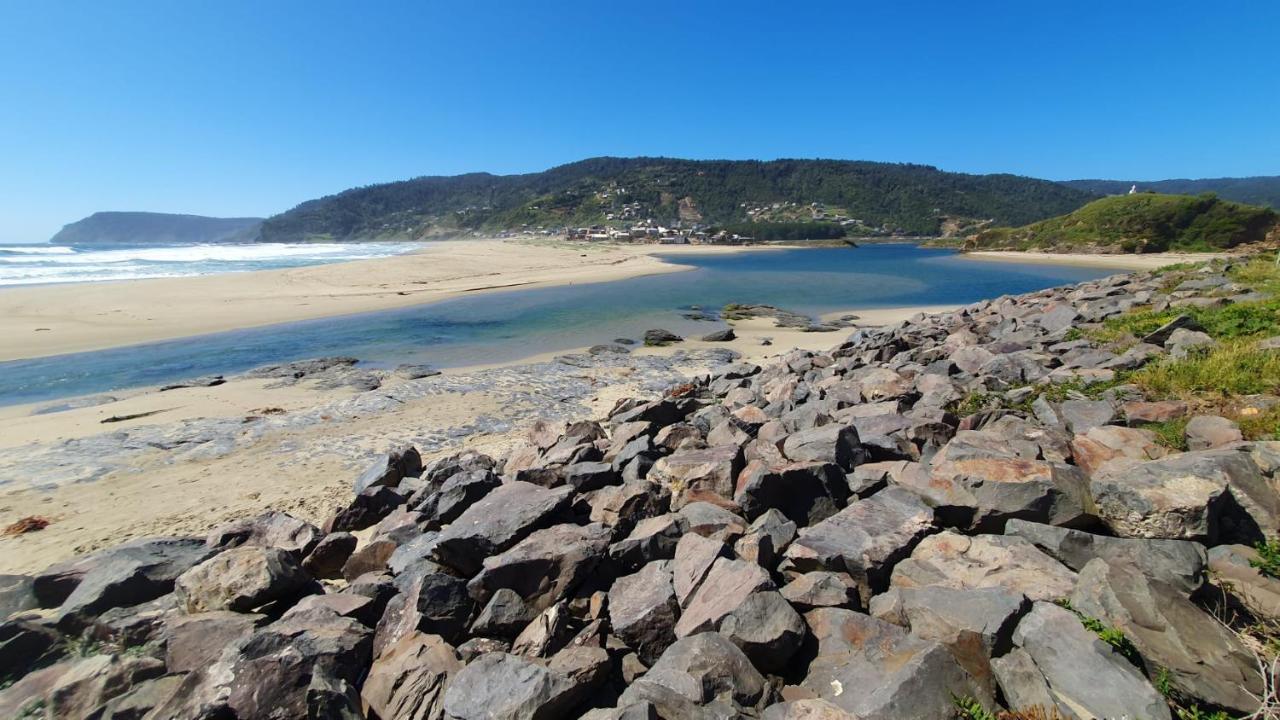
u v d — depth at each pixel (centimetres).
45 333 2472
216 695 397
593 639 450
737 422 863
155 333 2572
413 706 404
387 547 664
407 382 1780
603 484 734
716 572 462
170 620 503
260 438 1268
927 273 5788
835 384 1141
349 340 2511
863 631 400
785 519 554
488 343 2472
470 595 509
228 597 517
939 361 1191
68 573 577
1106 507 456
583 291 4278
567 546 531
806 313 3353
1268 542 416
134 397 1628
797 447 697
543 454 919
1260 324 927
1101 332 1197
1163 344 986
